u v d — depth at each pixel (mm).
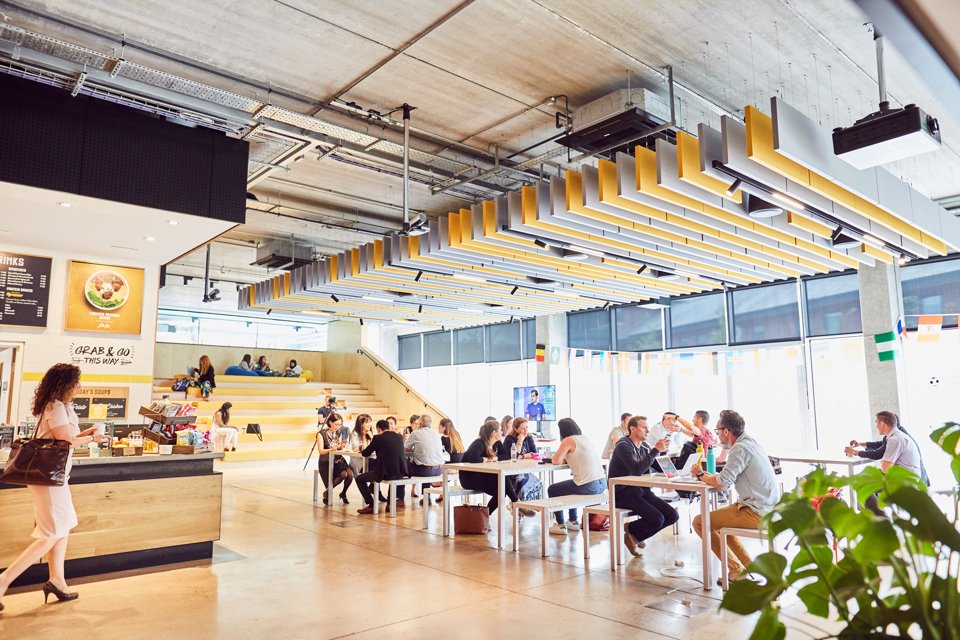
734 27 5648
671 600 4391
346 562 5496
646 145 7078
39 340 7934
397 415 16469
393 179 9602
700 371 12609
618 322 14219
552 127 7805
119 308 8500
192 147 6480
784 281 11461
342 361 19188
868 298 9945
